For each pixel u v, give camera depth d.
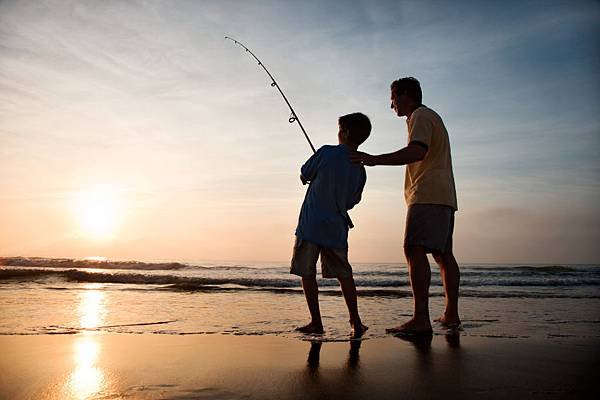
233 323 3.42
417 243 2.95
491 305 5.23
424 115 2.96
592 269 22.03
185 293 6.41
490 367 1.90
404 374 1.77
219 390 1.53
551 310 4.69
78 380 1.63
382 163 2.81
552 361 2.02
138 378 1.67
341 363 1.97
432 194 2.95
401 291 7.32
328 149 3.02
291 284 9.84
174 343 2.47
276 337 2.71
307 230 2.92
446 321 3.23
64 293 6.25
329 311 4.32
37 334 2.75
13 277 10.16
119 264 20.14
